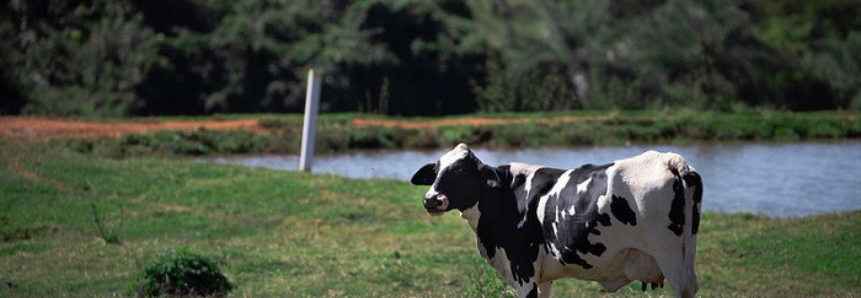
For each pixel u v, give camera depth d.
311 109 23.83
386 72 44.94
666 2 54.03
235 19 46.59
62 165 21.55
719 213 18.56
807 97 50.03
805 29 57.22
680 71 50.16
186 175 21.58
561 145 34.88
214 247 16.47
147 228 17.73
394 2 47.38
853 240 15.11
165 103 41.78
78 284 13.91
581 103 46.00
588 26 52.22
